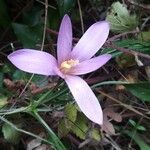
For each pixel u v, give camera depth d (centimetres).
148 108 15
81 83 11
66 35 11
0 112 13
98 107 11
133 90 14
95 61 11
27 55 11
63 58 12
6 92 14
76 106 13
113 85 15
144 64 15
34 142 14
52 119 14
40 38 15
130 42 14
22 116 14
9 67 15
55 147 12
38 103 12
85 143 14
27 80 14
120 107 15
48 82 14
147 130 15
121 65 15
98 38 12
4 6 15
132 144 15
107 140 14
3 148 14
